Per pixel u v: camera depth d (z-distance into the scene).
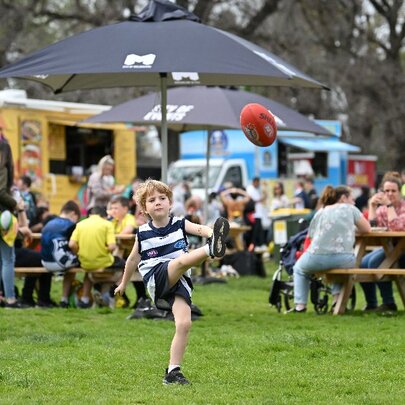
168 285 9.52
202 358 11.28
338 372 10.38
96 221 17.16
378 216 16.94
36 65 15.27
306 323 14.96
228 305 18.25
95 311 16.69
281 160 38.56
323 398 8.98
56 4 51.19
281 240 28.48
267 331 13.94
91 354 11.58
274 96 54.78
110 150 30.34
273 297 17.02
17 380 9.74
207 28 15.72
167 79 18.09
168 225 9.83
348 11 54.03
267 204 36.00
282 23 51.41
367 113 57.59
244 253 25.36
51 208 28.16
